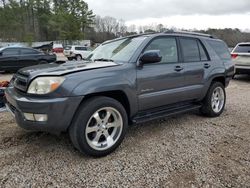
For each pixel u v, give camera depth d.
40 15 66.12
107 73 3.37
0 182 2.79
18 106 3.08
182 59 4.45
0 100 5.04
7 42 51.69
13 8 58.03
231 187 2.77
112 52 4.24
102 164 3.20
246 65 10.04
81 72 3.22
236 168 3.14
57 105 2.98
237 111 5.70
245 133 4.31
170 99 4.22
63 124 3.07
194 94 4.65
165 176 2.96
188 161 3.30
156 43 4.09
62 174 2.97
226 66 5.36
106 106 3.35
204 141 3.94
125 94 3.54
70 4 56.19
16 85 3.40
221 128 4.54
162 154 3.48
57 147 3.62
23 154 3.41
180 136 4.13
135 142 3.86
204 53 4.97
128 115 3.75
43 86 3.01
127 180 2.88
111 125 3.50
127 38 4.39
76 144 3.23
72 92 3.03
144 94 3.79
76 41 52.81
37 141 3.81
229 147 3.74
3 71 12.72
